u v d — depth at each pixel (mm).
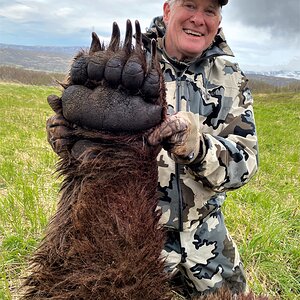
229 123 836
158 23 894
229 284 959
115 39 518
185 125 552
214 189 737
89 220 515
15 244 1233
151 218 542
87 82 517
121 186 528
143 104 506
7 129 4047
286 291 1083
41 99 7895
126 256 505
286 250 1297
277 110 8398
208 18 802
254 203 1759
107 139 519
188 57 834
